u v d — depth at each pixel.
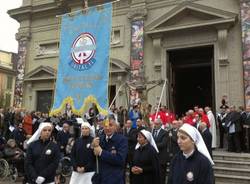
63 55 6.79
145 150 6.24
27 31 23.89
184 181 3.73
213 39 17.52
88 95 6.23
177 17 18.20
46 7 23.20
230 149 13.43
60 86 6.65
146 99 17.33
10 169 11.59
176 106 20.12
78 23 6.73
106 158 5.55
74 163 6.32
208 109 14.47
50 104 22.05
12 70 47.78
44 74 22.48
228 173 11.17
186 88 22.48
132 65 19.27
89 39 6.50
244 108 15.61
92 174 6.18
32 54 23.62
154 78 18.80
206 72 22.64
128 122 10.83
